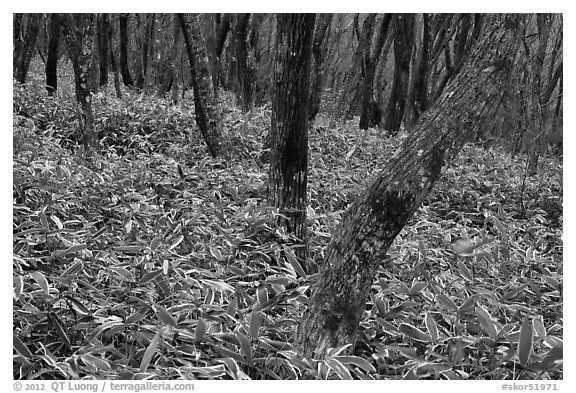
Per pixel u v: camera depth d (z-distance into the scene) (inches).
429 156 108.2
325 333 115.0
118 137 337.7
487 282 168.9
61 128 345.4
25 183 191.0
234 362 115.3
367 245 111.8
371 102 540.4
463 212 269.3
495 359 120.8
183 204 214.1
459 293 156.0
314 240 194.2
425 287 149.6
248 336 123.9
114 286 144.9
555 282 151.3
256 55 550.0
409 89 520.4
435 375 120.2
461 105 107.7
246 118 397.7
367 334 133.9
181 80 576.1
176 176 254.2
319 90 417.1
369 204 111.6
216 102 303.7
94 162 260.4
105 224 192.4
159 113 384.2
